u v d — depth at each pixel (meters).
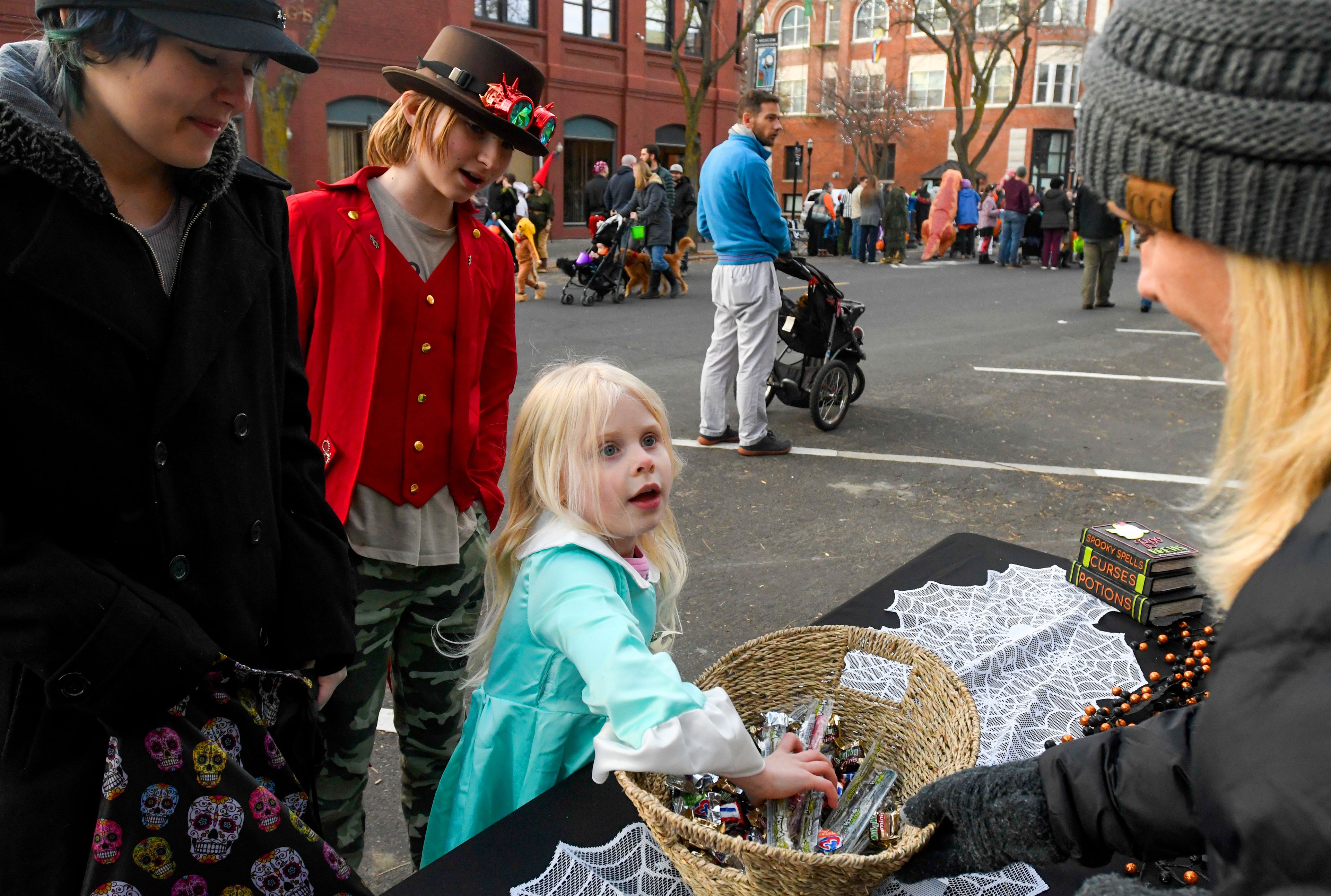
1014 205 17.20
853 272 16.08
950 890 1.24
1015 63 29.03
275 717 1.30
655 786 1.26
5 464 1.03
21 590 1.01
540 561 1.44
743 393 5.00
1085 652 1.87
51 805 1.06
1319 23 0.54
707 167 4.88
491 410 1.96
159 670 1.07
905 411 6.14
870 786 1.34
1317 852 0.50
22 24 9.70
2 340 1.00
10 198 0.99
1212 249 0.64
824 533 4.04
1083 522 4.22
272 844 1.16
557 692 1.45
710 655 3.01
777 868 1.01
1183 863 1.26
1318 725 0.50
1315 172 0.55
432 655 1.90
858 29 37.75
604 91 21.67
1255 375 0.62
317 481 1.47
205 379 1.18
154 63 0.98
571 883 1.23
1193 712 0.90
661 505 1.49
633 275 11.41
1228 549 0.64
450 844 1.58
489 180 1.71
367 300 1.69
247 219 1.28
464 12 18.78
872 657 1.83
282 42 1.03
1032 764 1.00
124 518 1.11
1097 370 7.43
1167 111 0.59
